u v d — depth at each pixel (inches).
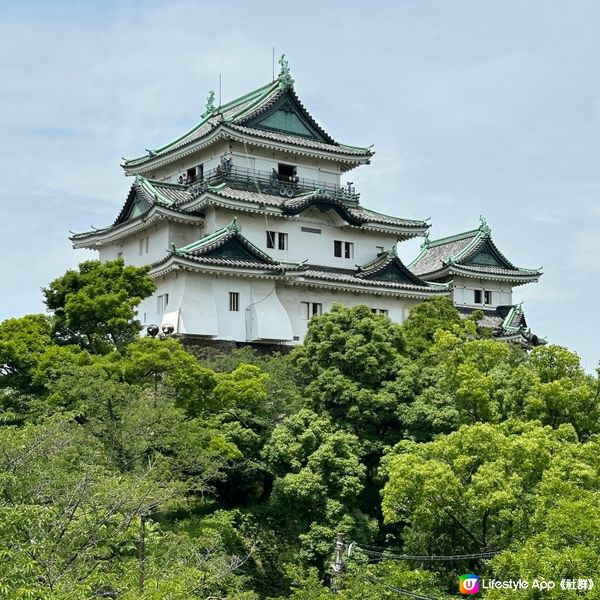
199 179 2871.6
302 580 1387.8
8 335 1803.6
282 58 3046.3
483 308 3420.3
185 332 2409.0
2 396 1718.8
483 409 1747.0
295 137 2967.5
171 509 1708.9
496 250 3437.5
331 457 1636.3
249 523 1717.5
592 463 1408.7
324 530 1578.5
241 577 1332.4
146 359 1685.5
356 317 1952.5
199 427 1601.9
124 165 3196.4
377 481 1798.7
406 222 3036.4
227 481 1785.2
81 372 1562.5
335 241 2920.8
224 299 2527.1
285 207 2696.9
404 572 1357.0
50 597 824.9
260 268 2513.5
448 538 1460.4
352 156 3016.7
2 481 1021.8
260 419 1786.4
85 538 1014.4
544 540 1123.3
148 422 1496.1
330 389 1822.1
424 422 1786.4
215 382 1745.8
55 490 1090.7
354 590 1326.3
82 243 2987.2
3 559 868.0
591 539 1090.7
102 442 1475.1
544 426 1667.1
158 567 1136.2
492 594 1115.3
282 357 2162.9
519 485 1348.4
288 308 2694.4
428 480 1346.0
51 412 1549.0
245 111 2901.1
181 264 2370.8
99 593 1051.9
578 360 1814.7
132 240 2876.5
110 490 1102.4
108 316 1920.5
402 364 1913.1
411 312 2511.1
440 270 3307.1
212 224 2630.4
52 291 1994.3
